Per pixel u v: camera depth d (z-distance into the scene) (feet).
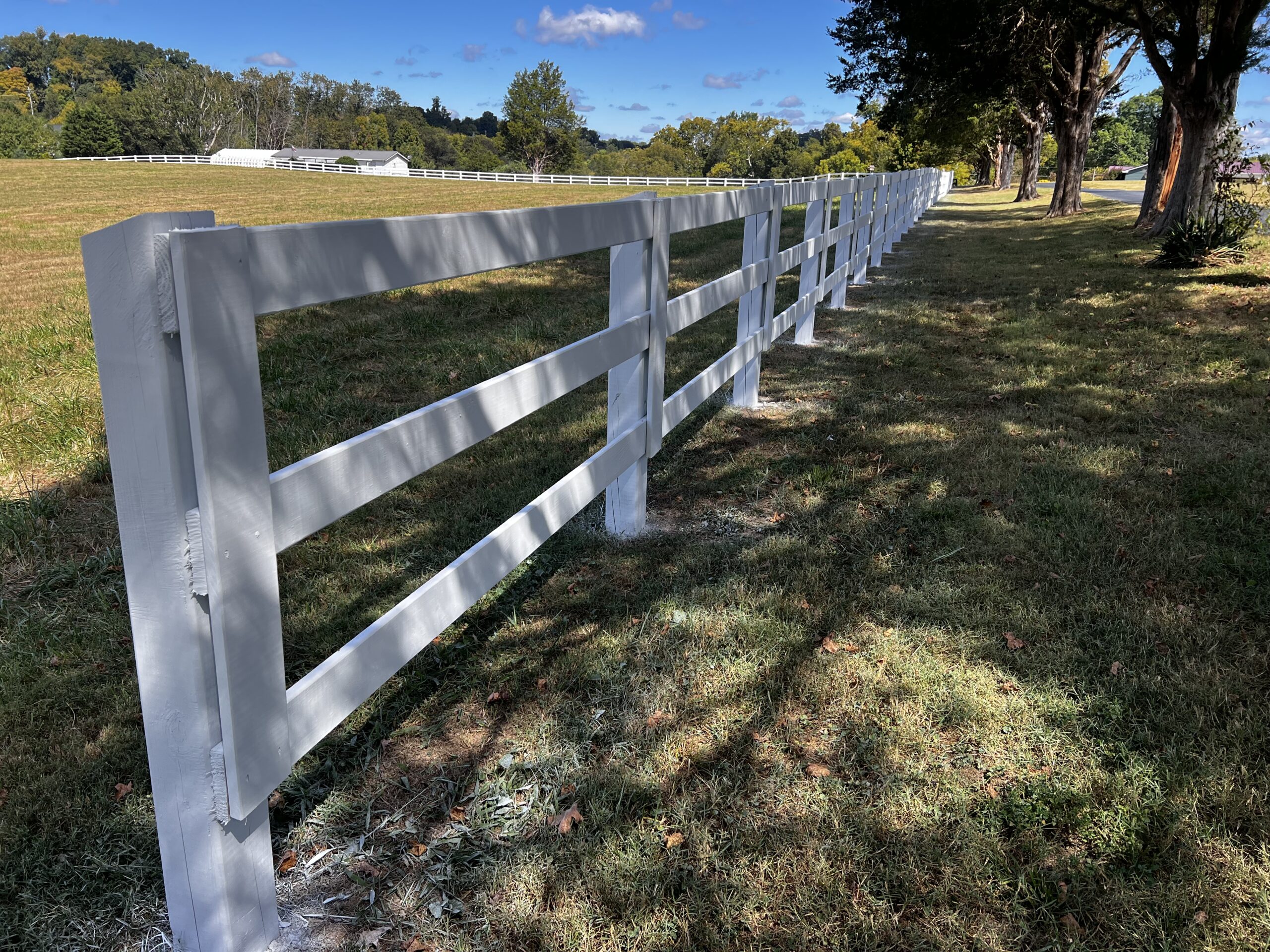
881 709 7.60
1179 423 15.28
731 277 13.65
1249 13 40.16
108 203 80.84
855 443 14.88
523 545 7.76
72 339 20.95
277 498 4.58
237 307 4.09
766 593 9.59
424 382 17.65
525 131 274.16
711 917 5.55
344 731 7.40
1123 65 76.02
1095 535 10.85
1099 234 55.67
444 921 5.53
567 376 8.16
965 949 5.32
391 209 78.74
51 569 9.88
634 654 8.50
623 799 6.57
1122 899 5.56
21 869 5.77
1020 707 7.54
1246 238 38.50
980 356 21.27
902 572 10.10
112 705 7.55
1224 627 8.66
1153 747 6.98
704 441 15.25
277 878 5.87
